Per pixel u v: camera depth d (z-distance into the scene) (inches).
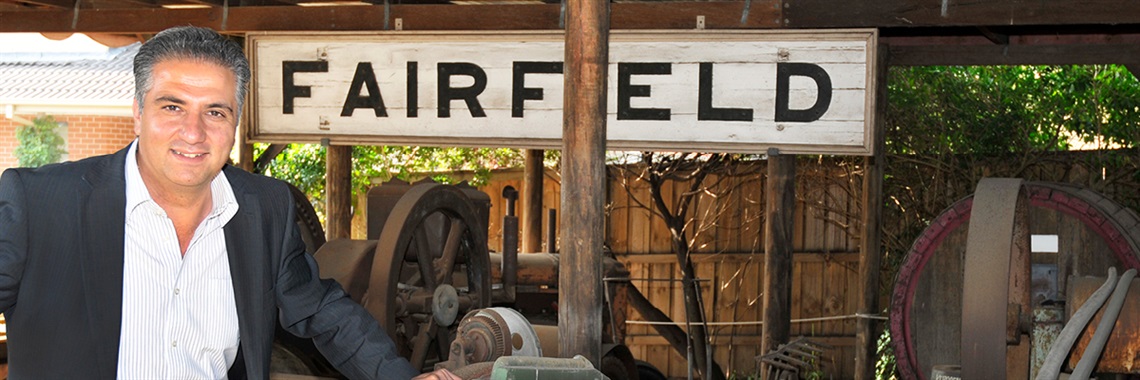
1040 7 224.1
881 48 292.4
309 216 260.8
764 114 243.1
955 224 237.0
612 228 425.4
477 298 256.1
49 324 80.9
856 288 405.7
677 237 406.6
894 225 385.1
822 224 408.5
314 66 266.7
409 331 236.2
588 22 172.1
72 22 278.2
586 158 172.2
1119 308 151.3
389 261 220.8
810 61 240.2
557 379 102.3
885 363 381.1
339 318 95.0
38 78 595.5
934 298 240.8
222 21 271.7
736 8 244.8
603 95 173.2
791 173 259.6
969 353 149.4
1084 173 358.9
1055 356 130.6
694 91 245.8
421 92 260.7
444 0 286.2
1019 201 163.2
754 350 414.0
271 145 371.6
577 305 172.9
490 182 455.2
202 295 86.4
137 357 83.6
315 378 209.6
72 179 81.4
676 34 245.9
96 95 567.5
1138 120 360.5
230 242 87.4
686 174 411.5
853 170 398.3
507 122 256.1
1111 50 287.3
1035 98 373.4
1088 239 232.1
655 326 402.0
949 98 378.6
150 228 83.2
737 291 414.9
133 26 275.9
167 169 80.7
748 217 412.8
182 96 80.0
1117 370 165.0
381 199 266.1
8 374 83.8
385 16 263.0
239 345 91.0
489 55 256.4
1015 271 167.2
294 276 92.6
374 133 263.6
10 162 595.5
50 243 80.1
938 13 231.6
